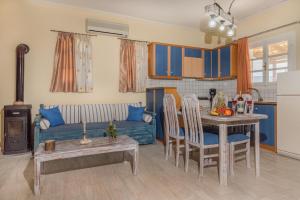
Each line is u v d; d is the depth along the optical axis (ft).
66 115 12.73
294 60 12.31
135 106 14.64
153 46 14.79
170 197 6.72
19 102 11.52
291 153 10.63
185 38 17.04
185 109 8.87
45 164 9.69
